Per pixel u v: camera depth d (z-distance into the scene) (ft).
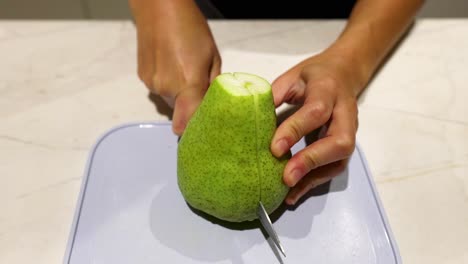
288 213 1.45
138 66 1.80
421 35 2.13
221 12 2.43
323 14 2.43
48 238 1.40
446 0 3.63
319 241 1.40
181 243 1.38
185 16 1.74
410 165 1.63
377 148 1.68
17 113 1.72
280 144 1.24
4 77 1.85
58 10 3.56
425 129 1.75
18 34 2.02
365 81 1.81
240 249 1.37
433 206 1.52
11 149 1.61
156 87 1.69
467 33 2.15
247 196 1.26
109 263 1.33
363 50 1.81
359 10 1.96
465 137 1.73
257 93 1.18
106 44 2.01
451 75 1.96
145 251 1.36
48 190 1.50
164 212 1.44
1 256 1.36
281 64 1.95
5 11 3.51
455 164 1.64
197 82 1.61
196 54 1.67
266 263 1.35
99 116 1.73
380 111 1.80
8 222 1.42
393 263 1.36
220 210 1.31
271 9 2.42
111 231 1.39
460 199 1.54
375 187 1.52
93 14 3.60
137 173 1.52
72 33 2.05
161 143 1.61
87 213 1.42
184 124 1.52
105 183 1.49
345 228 1.43
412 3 1.97
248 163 1.23
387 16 1.91
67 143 1.64
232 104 1.16
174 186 1.50
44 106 1.75
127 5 3.54
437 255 1.41
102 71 1.90
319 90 1.48
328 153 1.35
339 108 1.48
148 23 1.76
